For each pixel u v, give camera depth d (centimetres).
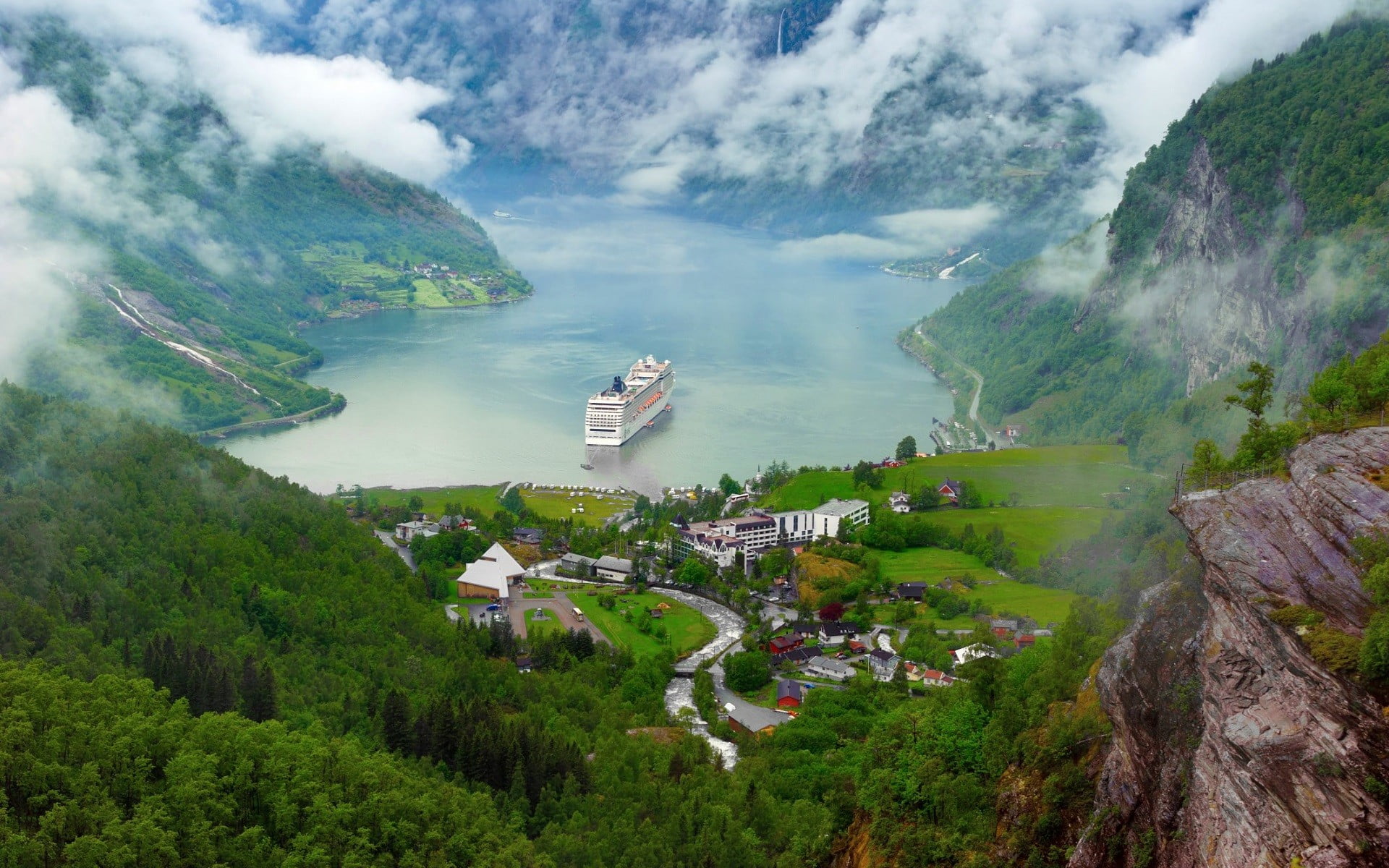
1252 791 8469
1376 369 11244
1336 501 9075
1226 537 9612
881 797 14662
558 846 18262
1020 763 13000
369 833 16950
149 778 17138
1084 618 15238
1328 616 8569
